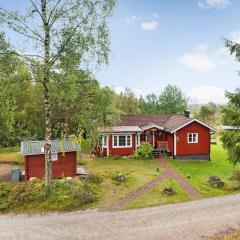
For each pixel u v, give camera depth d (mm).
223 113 24859
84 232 16859
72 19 20312
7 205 20625
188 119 40031
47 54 20344
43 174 27969
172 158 39406
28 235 16469
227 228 17531
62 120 29094
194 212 20109
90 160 36875
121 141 39625
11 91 19781
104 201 22203
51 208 20500
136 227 17578
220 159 40312
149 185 26188
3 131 36875
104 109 22266
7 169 32031
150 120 44562
